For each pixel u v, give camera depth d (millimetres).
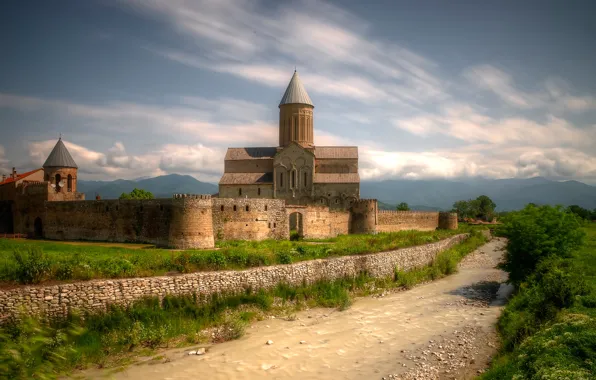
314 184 80188
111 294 24906
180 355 22594
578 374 13102
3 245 45062
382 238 57469
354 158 85938
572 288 23484
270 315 29469
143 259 31422
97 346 22016
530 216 38438
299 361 22375
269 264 33844
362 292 36812
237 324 25953
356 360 22625
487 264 58500
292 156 81125
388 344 25062
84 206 58094
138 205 54188
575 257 37312
